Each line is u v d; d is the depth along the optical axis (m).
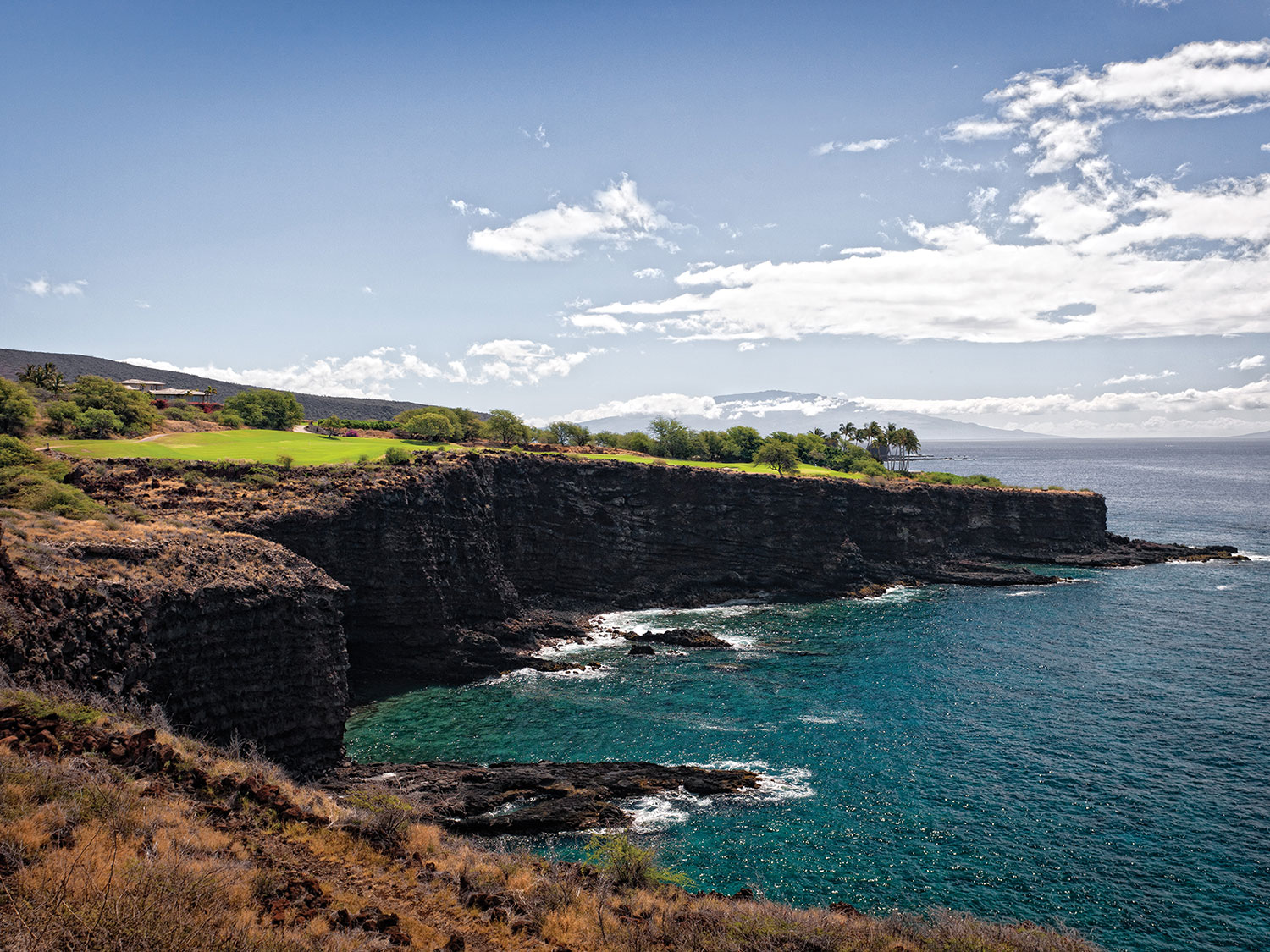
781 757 46.88
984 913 30.97
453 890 19.88
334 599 46.91
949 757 46.34
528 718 54.06
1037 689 58.97
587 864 26.53
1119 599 91.75
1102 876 33.59
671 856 35.28
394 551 64.00
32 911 12.09
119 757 20.80
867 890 32.56
